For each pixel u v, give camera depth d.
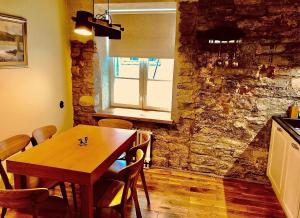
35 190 1.65
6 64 2.70
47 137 2.86
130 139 2.74
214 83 3.33
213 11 3.16
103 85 4.09
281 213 2.77
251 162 3.43
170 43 3.64
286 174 2.60
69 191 3.09
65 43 3.71
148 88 4.04
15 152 2.46
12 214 2.58
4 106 2.73
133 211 2.72
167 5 3.42
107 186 2.33
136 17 3.71
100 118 3.91
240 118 3.34
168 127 3.62
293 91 3.13
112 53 3.98
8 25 2.67
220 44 3.20
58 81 3.63
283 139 2.75
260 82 3.19
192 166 3.65
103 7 3.65
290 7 2.95
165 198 2.99
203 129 3.49
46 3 3.26
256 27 3.08
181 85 3.43
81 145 2.43
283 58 3.08
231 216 2.71
